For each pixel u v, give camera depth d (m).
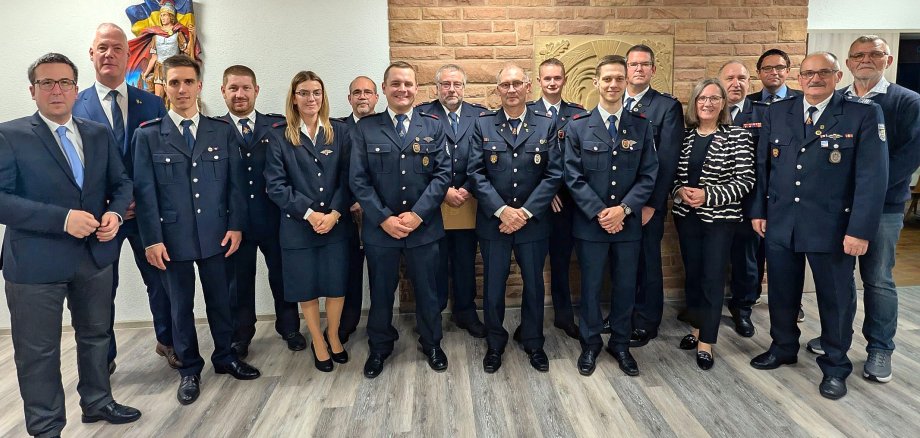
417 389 2.54
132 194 2.29
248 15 3.29
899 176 2.47
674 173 2.83
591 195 2.55
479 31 3.44
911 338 3.04
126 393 2.57
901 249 5.30
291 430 2.22
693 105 2.77
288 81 3.36
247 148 2.84
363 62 3.39
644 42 3.51
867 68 2.47
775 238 2.54
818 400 2.37
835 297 2.40
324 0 3.32
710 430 2.16
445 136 2.72
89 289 2.18
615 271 2.67
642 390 2.49
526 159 2.63
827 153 2.35
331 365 2.77
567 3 3.46
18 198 1.93
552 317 3.49
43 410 2.08
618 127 2.58
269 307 3.56
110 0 3.19
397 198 2.61
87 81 3.25
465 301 3.24
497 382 2.59
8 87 3.22
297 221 2.62
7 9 3.16
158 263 2.41
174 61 2.42
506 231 2.62
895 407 2.30
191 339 2.54
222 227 2.54
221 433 2.21
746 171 2.62
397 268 2.71
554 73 2.92
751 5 3.57
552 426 2.21
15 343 2.04
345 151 2.74
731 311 3.24
